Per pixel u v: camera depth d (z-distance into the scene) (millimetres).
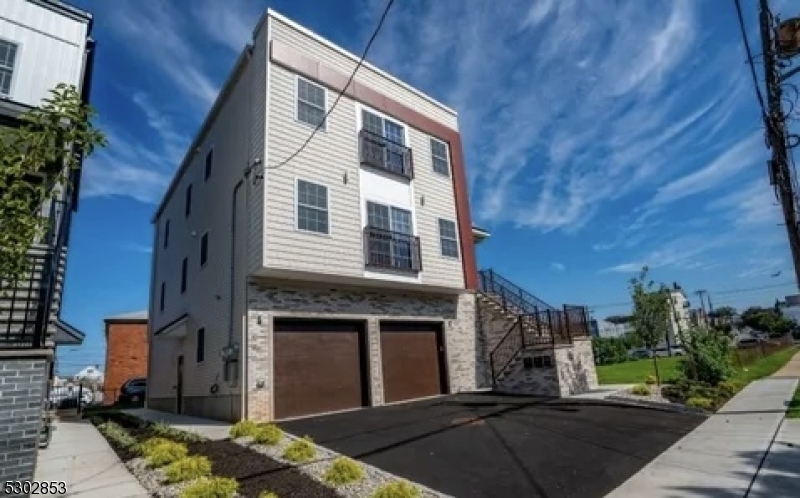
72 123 4090
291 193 10906
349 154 12562
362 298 12539
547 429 7719
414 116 15047
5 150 3723
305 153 11469
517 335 14375
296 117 11547
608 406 10172
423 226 14070
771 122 6617
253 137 11406
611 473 5426
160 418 12383
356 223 12125
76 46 9891
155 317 19266
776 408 9727
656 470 5516
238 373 10289
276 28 11734
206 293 13367
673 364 22625
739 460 5781
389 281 12414
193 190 16156
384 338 12906
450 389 13969
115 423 11062
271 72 11328
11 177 3770
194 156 16438
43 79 9242
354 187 12398
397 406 11398
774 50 6680
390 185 13461
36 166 3832
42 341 5852
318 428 8570
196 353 13578
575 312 14094
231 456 6383
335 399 11320
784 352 36938
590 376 13602
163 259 19203
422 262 13570
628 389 12875
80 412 16094
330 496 4598
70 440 9125
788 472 5160
